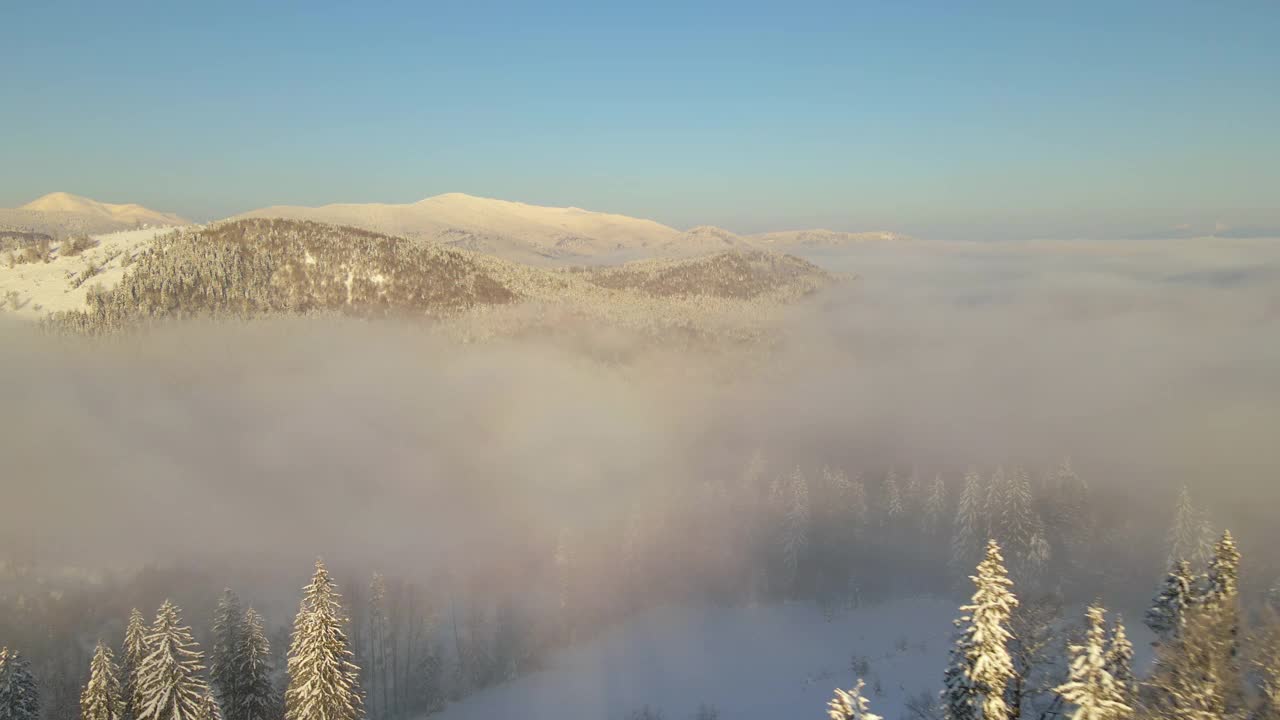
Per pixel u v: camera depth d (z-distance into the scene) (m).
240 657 48.19
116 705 41.91
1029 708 24.55
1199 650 22.08
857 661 77.81
